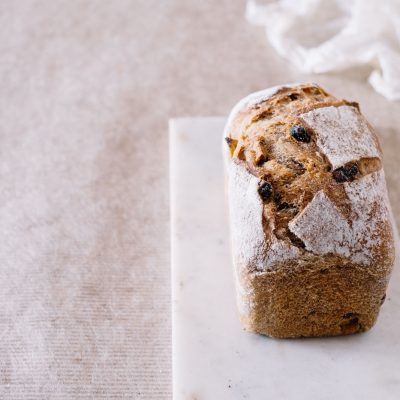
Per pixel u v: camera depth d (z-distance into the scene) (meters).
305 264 0.62
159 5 1.02
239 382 0.64
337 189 0.63
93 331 0.70
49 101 0.91
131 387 0.66
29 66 0.95
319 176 0.63
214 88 0.92
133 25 1.00
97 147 0.85
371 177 0.64
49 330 0.70
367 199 0.63
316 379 0.64
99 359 0.68
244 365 0.64
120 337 0.69
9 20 1.01
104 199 0.80
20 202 0.80
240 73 0.93
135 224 0.78
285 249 0.62
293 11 0.97
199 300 0.68
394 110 0.87
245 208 0.63
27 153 0.85
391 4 0.89
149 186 0.81
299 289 0.63
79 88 0.92
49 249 0.76
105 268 0.74
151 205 0.79
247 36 0.97
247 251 0.62
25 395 0.66
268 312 0.64
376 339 0.66
